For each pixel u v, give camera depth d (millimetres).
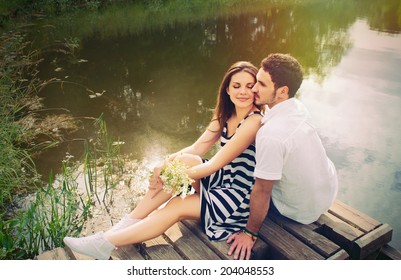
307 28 9477
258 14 11273
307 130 2170
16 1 10148
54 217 3016
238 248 2270
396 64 6625
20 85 5746
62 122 4707
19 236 2920
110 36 8641
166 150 4141
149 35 8750
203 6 12359
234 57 7191
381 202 3318
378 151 4039
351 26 9625
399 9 12000
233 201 2357
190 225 2521
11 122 4473
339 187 3508
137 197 3377
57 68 6566
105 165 3633
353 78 6012
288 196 2359
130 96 5543
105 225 3053
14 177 3543
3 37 7797
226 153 2291
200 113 5000
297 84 2146
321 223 2484
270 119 2174
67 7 11148
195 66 6770
